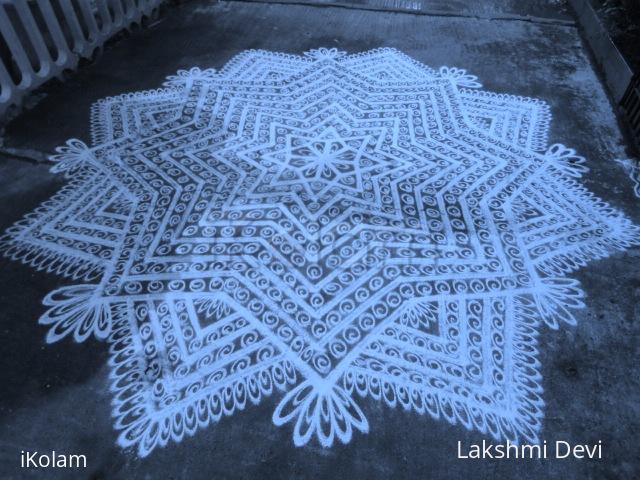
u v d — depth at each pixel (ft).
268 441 4.83
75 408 5.01
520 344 5.68
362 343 5.65
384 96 10.07
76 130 8.79
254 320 5.84
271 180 7.83
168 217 7.09
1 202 7.25
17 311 5.85
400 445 4.83
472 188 7.77
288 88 10.22
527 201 7.55
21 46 8.84
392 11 13.24
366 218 7.18
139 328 5.71
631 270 6.53
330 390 5.23
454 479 4.60
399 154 8.50
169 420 4.95
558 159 8.40
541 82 10.54
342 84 10.39
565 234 7.00
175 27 12.28
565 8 13.55
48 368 5.33
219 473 4.61
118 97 9.72
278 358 5.49
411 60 11.26
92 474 4.57
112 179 7.73
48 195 7.41
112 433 4.84
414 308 6.02
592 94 10.17
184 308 5.94
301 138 8.82
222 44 11.66
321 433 4.90
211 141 8.66
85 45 10.45
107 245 6.65
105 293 6.07
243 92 10.03
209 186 7.66
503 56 11.44
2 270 6.28
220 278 6.28
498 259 6.63
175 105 9.57
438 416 5.04
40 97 9.55
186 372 5.33
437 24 12.71
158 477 4.57
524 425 4.99
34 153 8.21
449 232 7.00
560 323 5.90
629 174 8.13
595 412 5.10
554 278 6.41
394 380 5.32
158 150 8.39
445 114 9.54
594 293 6.24
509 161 8.36
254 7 13.23
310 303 6.04
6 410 4.98
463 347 5.64
